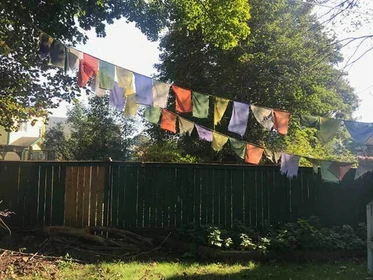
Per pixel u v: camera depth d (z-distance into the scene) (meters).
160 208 8.88
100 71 4.84
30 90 11.62
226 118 15.54
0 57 10.70
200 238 7.77
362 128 5.55
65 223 8.77
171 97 13.16
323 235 7.70
